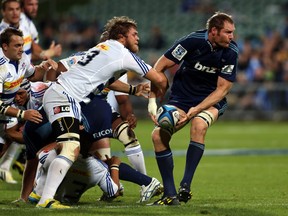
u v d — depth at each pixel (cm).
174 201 2466
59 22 9312
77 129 2444
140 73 2478
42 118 2588
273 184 3312
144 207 2408
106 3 10488
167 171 2497
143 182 2650
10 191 3070
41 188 2566
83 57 2506
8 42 2597
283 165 4247
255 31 9662
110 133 2734
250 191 3041
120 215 2234
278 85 8169
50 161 2527
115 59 2467
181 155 4872
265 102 8231
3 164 3356
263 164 4303
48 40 8925
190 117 2491
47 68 2788
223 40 2480
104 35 2672
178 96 2597
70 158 2411
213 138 6356
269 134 6769
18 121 2916
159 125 2481
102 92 2719
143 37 9769
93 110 2675
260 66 8238
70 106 2447
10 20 3575
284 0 10119
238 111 8319
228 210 2353
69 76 2484
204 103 2500
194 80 2581
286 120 8219
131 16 10306
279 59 8256
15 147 3359
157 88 2575
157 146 2505
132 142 2869
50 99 2466
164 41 9288
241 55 8294
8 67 2623
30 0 3719
